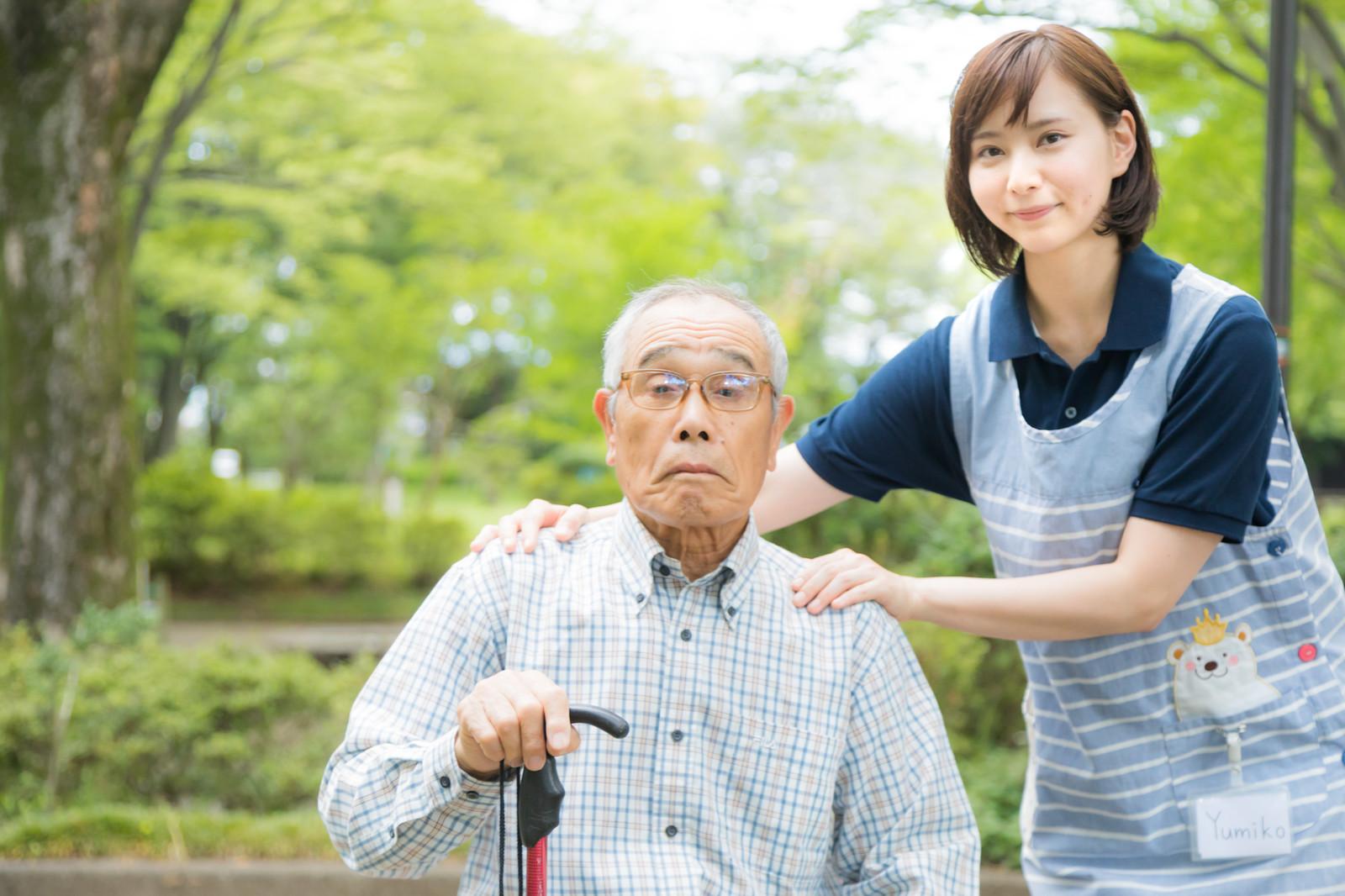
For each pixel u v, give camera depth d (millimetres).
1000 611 1968
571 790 1791
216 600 15102
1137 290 1973
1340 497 12000
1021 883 4262
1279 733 2043
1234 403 1912
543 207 13359
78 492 7562
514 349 17094
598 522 2004
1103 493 2002
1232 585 2047
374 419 21172
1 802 4926
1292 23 4465
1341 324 10664
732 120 14977
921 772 1925
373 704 1849
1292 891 2021
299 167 12211
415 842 1741
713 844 1797
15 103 7613
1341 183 8195
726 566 1874
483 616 1885
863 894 1920
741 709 1845
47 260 7586
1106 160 1922
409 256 16938
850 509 6016
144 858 4645
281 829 4754
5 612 7539
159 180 10578
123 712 5031
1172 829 2088
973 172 1972
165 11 7812
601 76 13086
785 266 15656
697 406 1804
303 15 10859
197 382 21703
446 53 11867
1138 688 2080
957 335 2201
